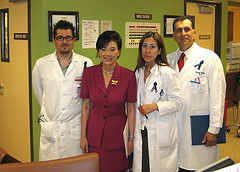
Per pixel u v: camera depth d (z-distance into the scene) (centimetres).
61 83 248
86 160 147
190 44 265
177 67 267
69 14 317
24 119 357
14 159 387
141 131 237
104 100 223
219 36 525
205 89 260
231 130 545
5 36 390
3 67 396
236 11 791
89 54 343
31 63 331
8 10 367
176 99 231
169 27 425
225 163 113
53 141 250
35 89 264
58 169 142
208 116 262
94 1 339
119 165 231
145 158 236
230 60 616
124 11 370
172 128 237
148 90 231
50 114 249
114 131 226
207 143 258
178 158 266
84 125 238
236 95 650
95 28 344
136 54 392
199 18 484
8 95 389
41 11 300
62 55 251
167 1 421
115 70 226
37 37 312
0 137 423
